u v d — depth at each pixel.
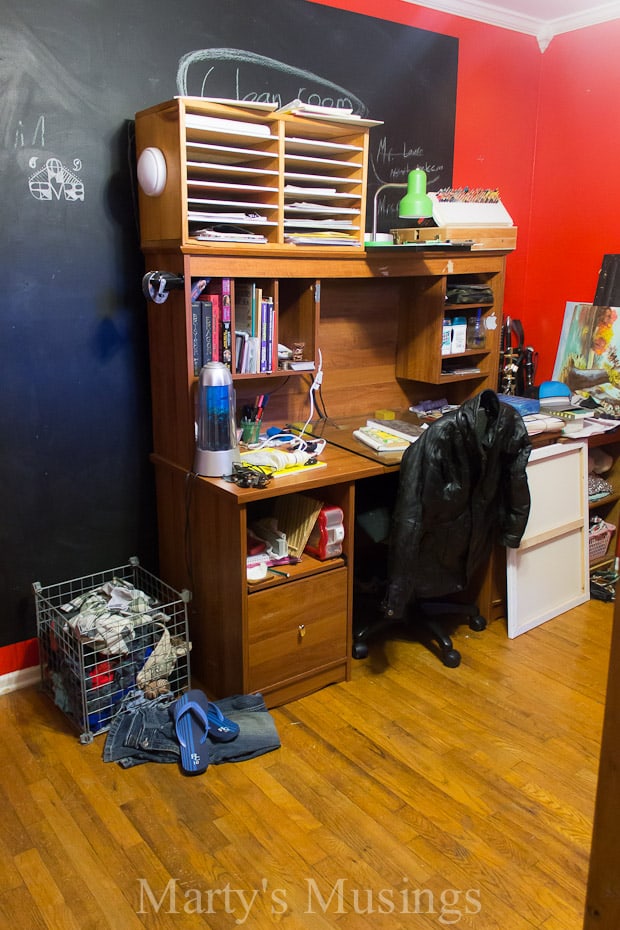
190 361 2.42
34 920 1.73
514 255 3.92
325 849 1.94
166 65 2.56
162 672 2.52
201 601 2.64
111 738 2.34
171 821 2.03
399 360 3.33
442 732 2.43
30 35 2.29
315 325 2.71
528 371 3.73
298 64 2.87
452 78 3.38
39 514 2.61
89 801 2.11
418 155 3.34
